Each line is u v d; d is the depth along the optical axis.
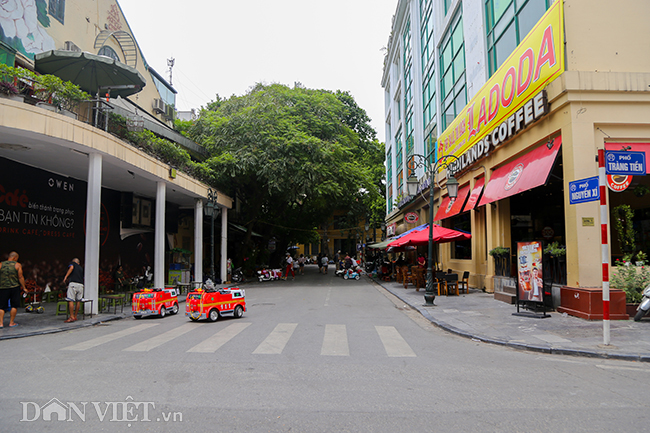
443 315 11.24
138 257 21.38
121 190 19.78
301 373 6.00
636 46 10.95
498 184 14.61
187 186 19.06
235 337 8.72
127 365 6.47
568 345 7.50
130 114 17.95
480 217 18.33
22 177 14.46
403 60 34.88
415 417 4.33
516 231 15.75
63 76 14.04
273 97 27.44
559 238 15.23
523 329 9.06
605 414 4.39
